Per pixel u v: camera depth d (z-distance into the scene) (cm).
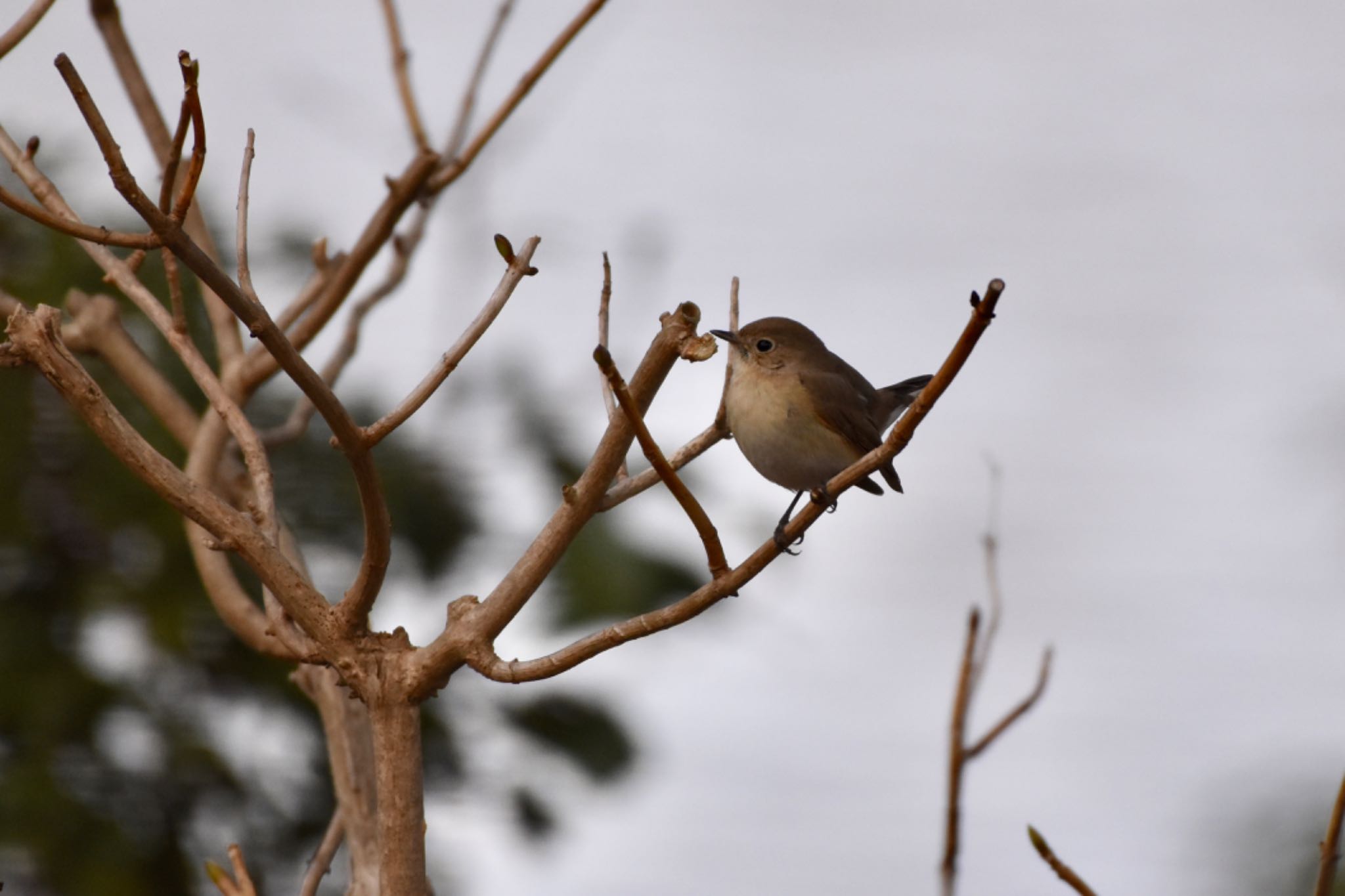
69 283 1082
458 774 1066
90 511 1052
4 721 1005
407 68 898
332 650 608
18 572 1040
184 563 1055
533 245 610
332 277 913
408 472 1091
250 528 609
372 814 759
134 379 901
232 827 1039
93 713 1016
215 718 1060
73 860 984
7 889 976
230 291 545
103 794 1010
